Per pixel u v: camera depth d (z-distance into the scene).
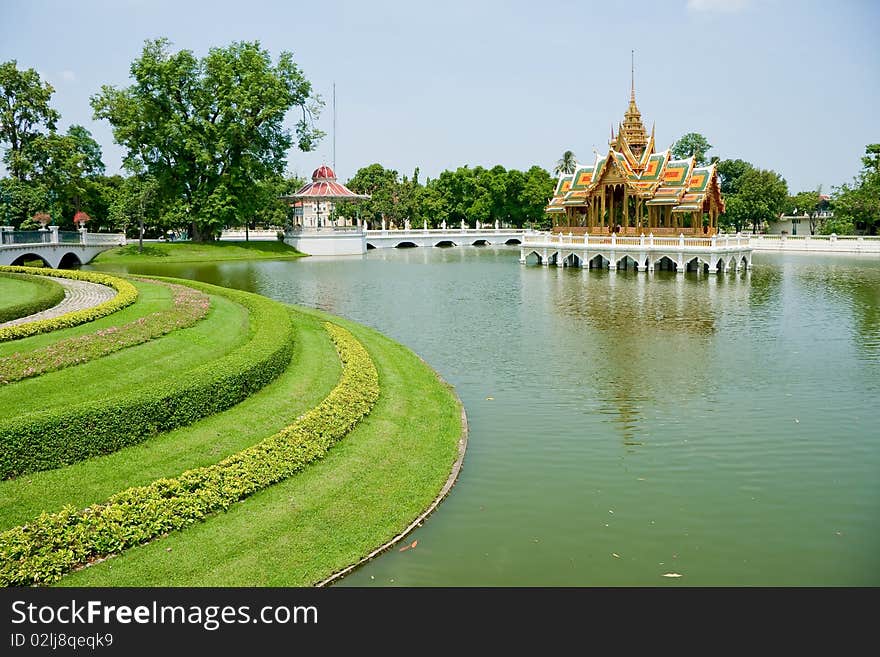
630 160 71.50
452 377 24.94
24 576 10.76
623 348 29.61
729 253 62.16
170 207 84.00
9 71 74.25
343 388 19.62
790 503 14.82
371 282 57.06
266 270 69.19
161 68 78.81
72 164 78.06
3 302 27.28
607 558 12.77
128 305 26.72
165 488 13.02
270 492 14.12
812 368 25.91
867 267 68.50
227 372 17.81
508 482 15.92
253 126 84.00
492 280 58.25
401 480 15.52
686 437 18.67
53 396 16.39
